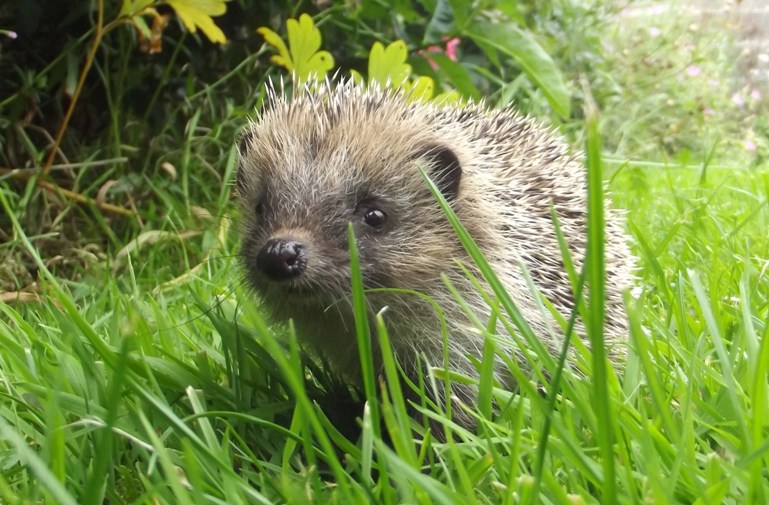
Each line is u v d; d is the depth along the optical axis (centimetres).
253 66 61
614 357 39
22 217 52
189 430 27
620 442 27
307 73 52
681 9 127
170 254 54
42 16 55
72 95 53
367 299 35
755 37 133
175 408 33
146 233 52
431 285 36
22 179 54
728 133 111
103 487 28
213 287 45
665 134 102
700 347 34
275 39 52
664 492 24
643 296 37
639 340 27
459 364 36
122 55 56
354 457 29
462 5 58
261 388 34
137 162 59
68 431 30
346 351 37
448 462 29
